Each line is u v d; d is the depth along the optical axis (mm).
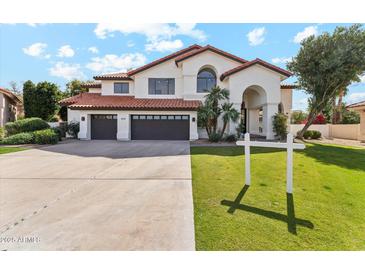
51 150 15500
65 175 8703
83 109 21938
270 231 4293
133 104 22219
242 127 22672
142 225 4574
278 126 20375
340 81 17859
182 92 24375
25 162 11312
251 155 12406
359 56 16438
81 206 5609
